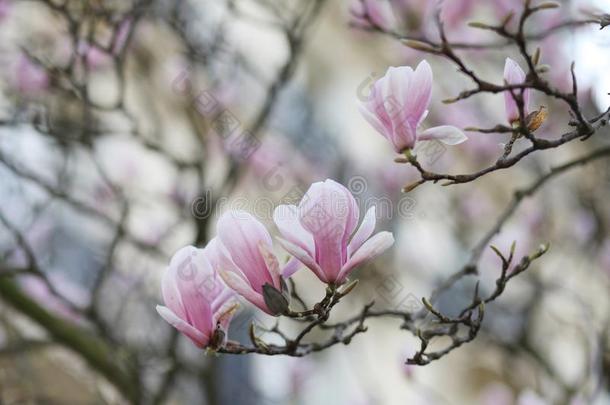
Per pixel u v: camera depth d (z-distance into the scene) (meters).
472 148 12.12
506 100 4.26
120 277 9.69
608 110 4.18
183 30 8.45
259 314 10.04
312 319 4.63
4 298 8.13
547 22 9.57
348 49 16.75
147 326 9.41
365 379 15.57
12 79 8.23
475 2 9.91
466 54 10.54
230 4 8.40
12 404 9.31
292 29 8.10
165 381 8.30
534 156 12.02
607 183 11.50
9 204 8.62
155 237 9.70
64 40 8.45
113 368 8.30
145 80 9.62
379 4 8.53
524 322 10.58
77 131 7.85
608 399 9.62
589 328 9.62
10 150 8.34
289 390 12.47
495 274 11.57
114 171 10.33
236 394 12.41
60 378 9.77
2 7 8.72
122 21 7.20
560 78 10.18
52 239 10.26
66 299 7.75
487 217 13.00
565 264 12.30
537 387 9.73
